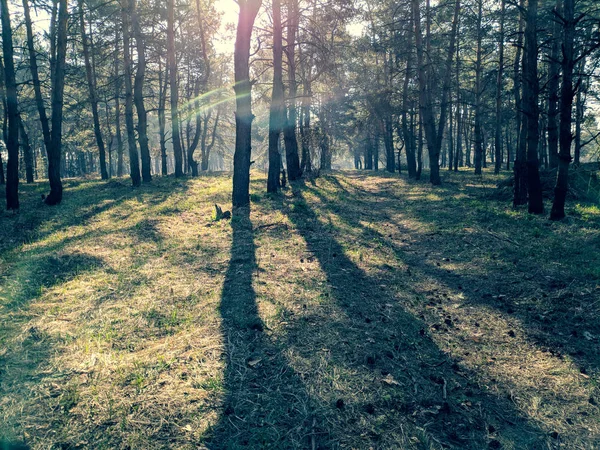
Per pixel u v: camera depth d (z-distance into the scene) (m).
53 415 3.01
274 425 3.04
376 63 32.78
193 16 26.08
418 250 8.36
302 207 12.09
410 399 3.46
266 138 41.25
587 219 9.26
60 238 8.53
